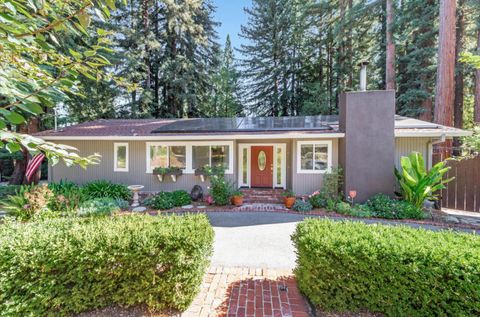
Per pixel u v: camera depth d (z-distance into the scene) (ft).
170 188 37.78
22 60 6.77
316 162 33.81
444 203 29.17
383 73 67.51
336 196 30.50
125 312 10.27
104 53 51.96
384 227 11.62
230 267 14.57
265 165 42.11
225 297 11.42
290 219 25.07
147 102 66.08
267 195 36.11
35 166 31.04
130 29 63.26
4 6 5.45
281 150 41.27
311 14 70.49
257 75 84.07
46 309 9.82
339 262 9.87
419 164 26.05
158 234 10.38
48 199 25.29
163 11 70.28
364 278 9.56
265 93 83.35
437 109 37.83
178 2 69.77
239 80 87.61
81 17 6.34
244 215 26.63
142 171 38.32
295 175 34.32
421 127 31.94
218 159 36.73
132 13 66.74
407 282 8.95
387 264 9.20
